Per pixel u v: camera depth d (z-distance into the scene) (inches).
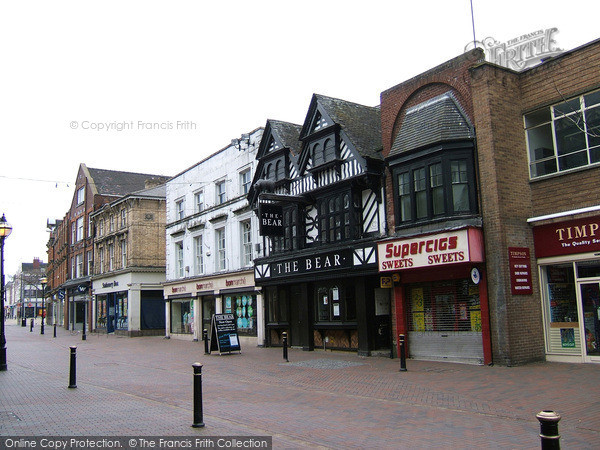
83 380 532.7
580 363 528.4
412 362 611.5
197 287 1114.1
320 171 769.6
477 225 565.0
